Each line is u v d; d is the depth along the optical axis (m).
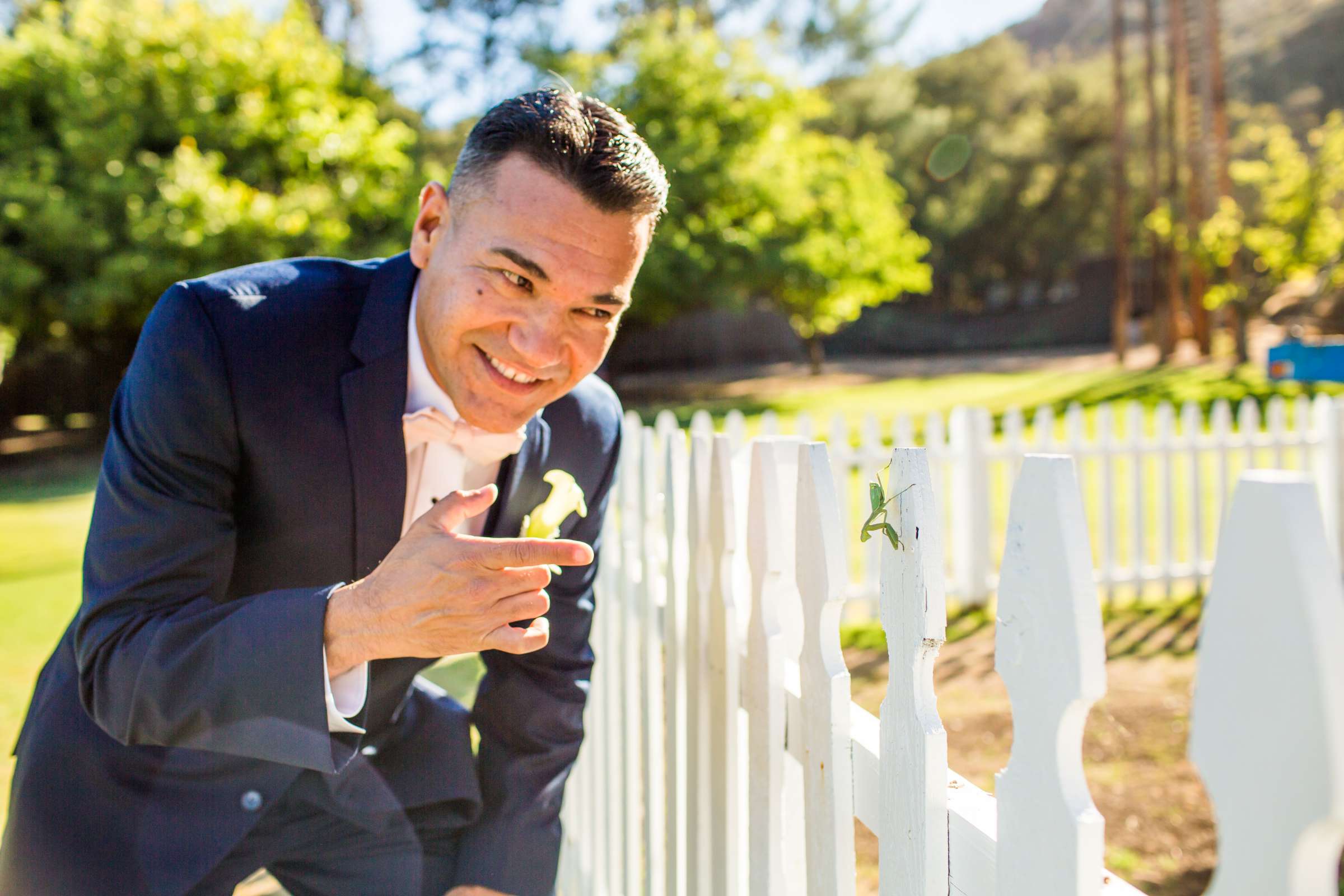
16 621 5.57
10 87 16.73
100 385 20.97
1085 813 0.85
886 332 35.38
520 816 1.74
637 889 2.15
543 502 1.66
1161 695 3.97
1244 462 5.77
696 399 22.58
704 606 1.61
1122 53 21.62
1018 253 41.50
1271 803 0.68
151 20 17.38
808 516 1.24
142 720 1.22
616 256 1.24
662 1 32.59
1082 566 0.85
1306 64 40.88
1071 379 20.20
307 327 1.42
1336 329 19.12
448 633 1.12
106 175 16.34
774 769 1.35
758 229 20.98
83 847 1.43
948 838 1.05
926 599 1.02
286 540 1.44
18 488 13.08
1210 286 21.70
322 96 18.61
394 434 1.42
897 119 38.94
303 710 1.15
